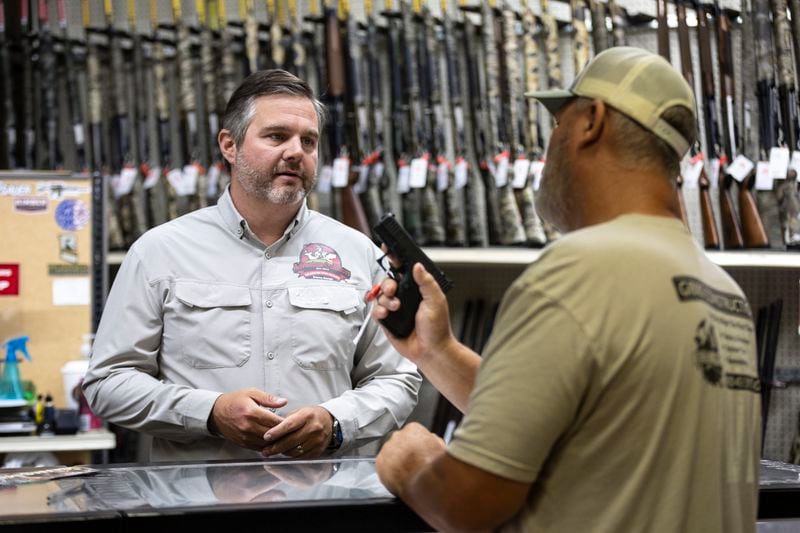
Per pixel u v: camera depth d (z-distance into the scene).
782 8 4.23
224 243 2.38
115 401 2.23
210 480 1.58
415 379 2.46
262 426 2.10
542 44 4.40
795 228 4.08
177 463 1.87
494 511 1.16
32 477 1.66
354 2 4.39
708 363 1.20
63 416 3.25
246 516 1.29
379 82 4.11
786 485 1.48
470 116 4.21
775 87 4.18
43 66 3.94
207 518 1.27
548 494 1.19
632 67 1.31
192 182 3.94
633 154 1.29
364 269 2.49
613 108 1.30
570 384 1.14
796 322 4.49
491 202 4.05
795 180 4.12
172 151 4.14
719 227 4.32
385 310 1.55
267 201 2.34
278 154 2.32
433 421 4.04
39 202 3.63
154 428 2.21
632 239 1.22
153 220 3.96
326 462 1.87
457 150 4.09
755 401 1.30
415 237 4.00
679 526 1.15
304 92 2.40
